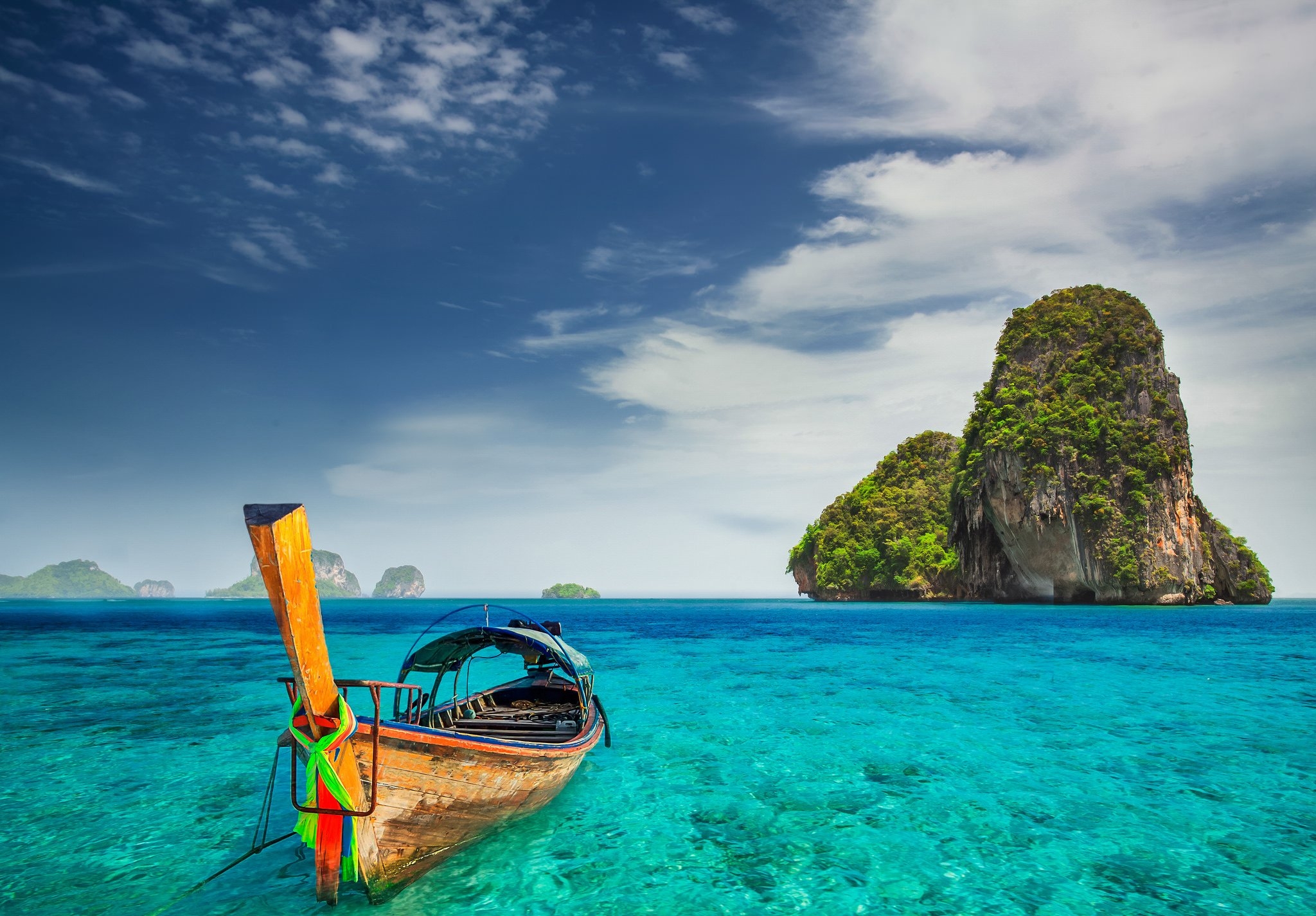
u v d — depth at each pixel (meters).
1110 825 8.67
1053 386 81.44
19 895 6.93
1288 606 87.19
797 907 6.62
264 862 7.69
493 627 9.77
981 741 12.94
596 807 9.36
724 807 9.38
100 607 111.94
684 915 6.47
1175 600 73.12
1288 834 8.39
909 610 74.12
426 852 6.83
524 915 6.46
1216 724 14.36
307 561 5.29
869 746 12.60
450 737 6.51
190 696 18.36
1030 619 53.72
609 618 70.38
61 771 11.17
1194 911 6.53
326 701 5.62
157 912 6.58
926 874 7.34
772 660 26.94
